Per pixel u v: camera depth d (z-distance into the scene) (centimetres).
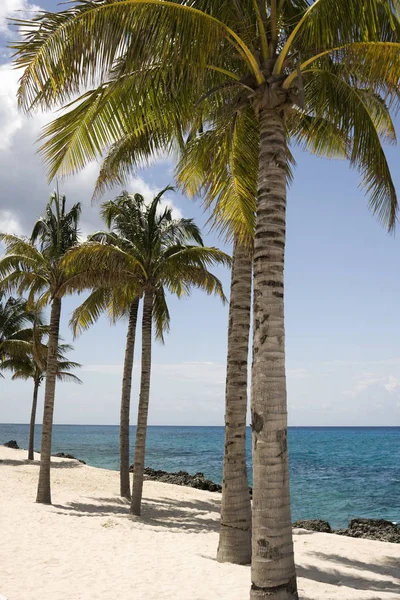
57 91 689
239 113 905
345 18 692
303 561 1179
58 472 2905
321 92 867
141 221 1777
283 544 634
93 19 655
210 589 828
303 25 725
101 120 830
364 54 722
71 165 853
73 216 1916
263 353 670
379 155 850
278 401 658
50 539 1182
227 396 1095
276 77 721
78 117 826
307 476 4222
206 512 1952
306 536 1565
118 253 1683
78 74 679
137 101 830
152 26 672
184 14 671
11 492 1995
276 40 751
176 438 13438
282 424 657
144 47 681
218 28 695
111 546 1145
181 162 1128
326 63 836
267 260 689
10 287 2102
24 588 822
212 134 1052
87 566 966
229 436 1079
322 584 917
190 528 1591
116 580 878
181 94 855
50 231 1881
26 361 3541
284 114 739
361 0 678
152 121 924
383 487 3528
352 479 4000
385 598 835
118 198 1831
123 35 672
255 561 638
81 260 1702
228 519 1047
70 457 4141
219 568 963
